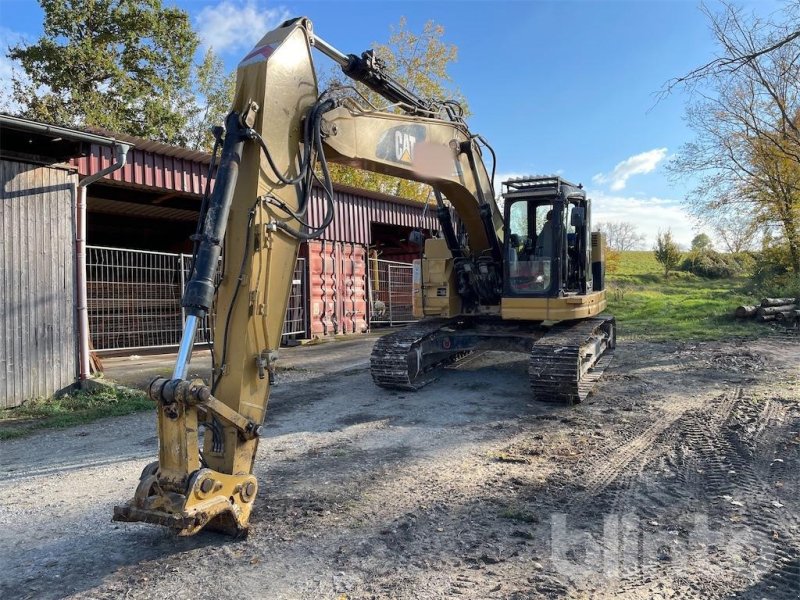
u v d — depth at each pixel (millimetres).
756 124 19141
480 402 7426
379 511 4098
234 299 3822
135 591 3109
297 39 4414
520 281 7949
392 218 18969
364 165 5773
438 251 8719
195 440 3207
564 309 7652
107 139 8266
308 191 4375
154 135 28016
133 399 8250
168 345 13070
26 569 3389
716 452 5258
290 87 4301
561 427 6195
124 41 27031
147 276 14922
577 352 6961
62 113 24297
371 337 16031
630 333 14164
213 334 3873
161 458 3244
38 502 4488
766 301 15602
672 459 5102
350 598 3002
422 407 7246
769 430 5879
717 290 28891
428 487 4543
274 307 4062
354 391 8383
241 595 3047
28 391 8156
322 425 6531
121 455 5738
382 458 5301
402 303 21875
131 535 3830
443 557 3420
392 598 2994
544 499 4266
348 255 16906
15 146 8195
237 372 3762
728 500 4172
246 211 3912
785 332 13656
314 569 3297
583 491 4410
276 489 4555
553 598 2973
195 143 31719
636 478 4660
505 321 8766
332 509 4137
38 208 8352
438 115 7090
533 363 7078
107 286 13820
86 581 3234
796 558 3352
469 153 7621
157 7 27719
